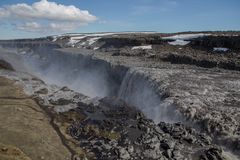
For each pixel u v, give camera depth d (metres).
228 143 30.42
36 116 45.38
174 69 63.91
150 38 109.25
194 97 42.09
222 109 37.41
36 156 31.05
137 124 38.75
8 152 30.06
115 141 34.31
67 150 33.38
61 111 49.47
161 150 30.91
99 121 42.25
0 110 45.94
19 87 63.62
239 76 55.75
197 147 30.69
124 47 108.88
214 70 62.09
